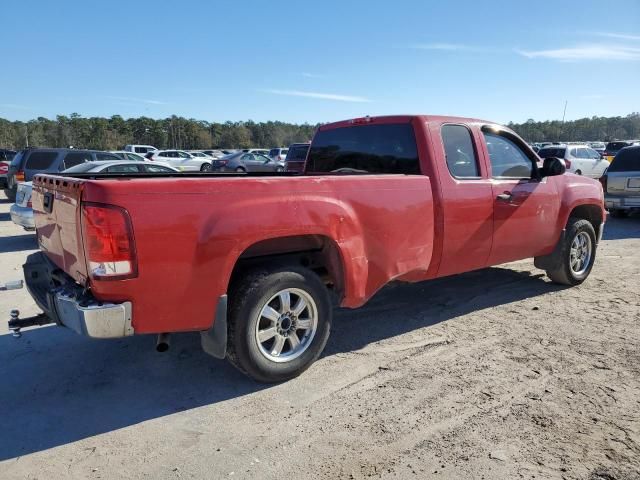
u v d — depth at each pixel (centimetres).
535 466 270
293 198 350
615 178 1232
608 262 771
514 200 514
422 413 326
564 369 388
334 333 470
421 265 439
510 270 707
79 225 301
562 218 581
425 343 444
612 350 425
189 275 313
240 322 343
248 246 331
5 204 1781
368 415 325
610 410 327
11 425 320
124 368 402
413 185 426
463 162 479
